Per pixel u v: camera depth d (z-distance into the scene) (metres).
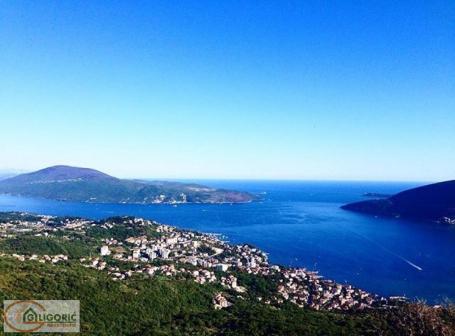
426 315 71.06
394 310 103.31
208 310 126.44
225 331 101.94
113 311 109.50
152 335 97.81
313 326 101.62
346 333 93.06
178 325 108.25
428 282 193.50
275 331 98.12
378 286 187.88
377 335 80.94
